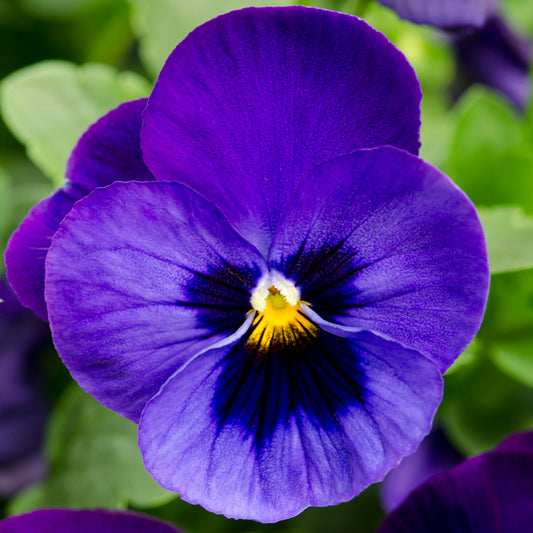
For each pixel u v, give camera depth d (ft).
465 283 0.94
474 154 1.18
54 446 1.15
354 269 0.96
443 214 0.93
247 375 0.97
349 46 0.94
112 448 1.09
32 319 1.17
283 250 0.96
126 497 1.08
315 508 1.21
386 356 0.95
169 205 0.94
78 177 0.99
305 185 0.94
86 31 1.36
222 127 0.96
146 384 0.96
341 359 0.97
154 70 1.16
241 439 0.97
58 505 1.10
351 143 0.96
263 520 0.96
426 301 0.95
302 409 0.97
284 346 0.98
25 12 1.32
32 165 1.30
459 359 1.09
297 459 0.97
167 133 0.96
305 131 0.96
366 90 0.95
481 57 1.32
